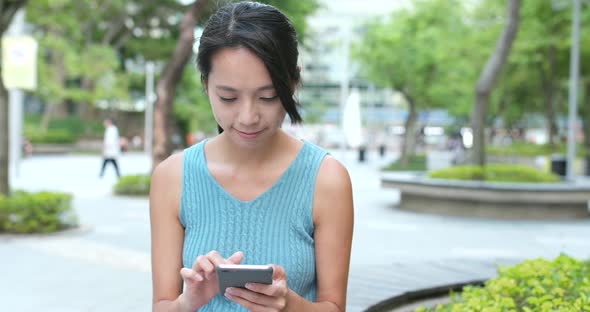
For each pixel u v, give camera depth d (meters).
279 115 1.34
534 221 10.30
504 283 2.78
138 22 34.16
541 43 22.34
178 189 1.56
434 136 64.06
